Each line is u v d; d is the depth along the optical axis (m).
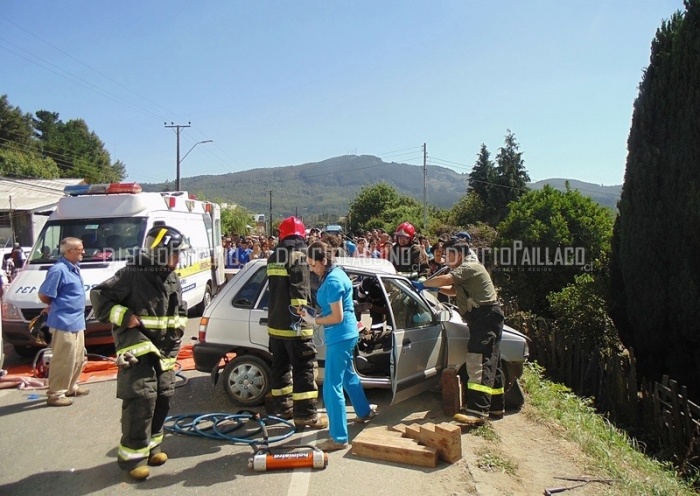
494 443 5.31
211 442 5.18
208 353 6.02
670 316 9.95
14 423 5.75
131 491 4.24
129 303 4.38
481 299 5.64
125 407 4.41
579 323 12.01
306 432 5.41
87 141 80.12
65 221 9.54
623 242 10.77
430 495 4.21
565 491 4.49
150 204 10.01
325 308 4.85
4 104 61.91
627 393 8.73
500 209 52.59
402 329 5.70
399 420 5.76
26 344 8.03
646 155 10.23
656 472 5.82
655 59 10.58
